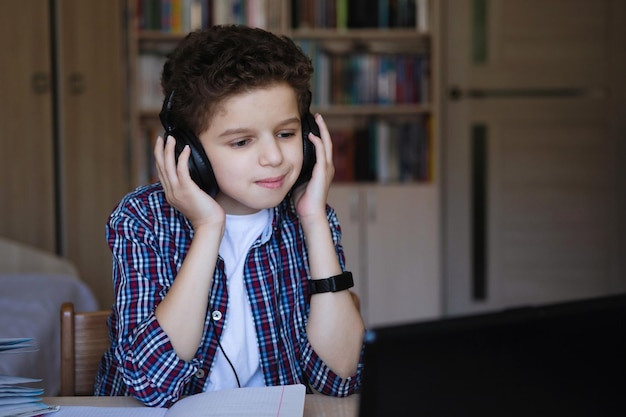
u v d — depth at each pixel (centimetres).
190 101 105
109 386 119
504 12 408
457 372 65
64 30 336
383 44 396
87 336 129
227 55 103
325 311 115
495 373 66
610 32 407
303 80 108
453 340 65
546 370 67
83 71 344
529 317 67
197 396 99
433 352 64
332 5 376
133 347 105
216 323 115
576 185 415
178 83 107
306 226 117
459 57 411
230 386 117
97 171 350
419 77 379
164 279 113
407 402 64
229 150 106
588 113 411
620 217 414
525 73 410
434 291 377
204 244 108
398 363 64
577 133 412
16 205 328
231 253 120
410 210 375
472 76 411
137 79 367
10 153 326
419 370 64
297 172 110
